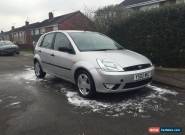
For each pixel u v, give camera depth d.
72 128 3.62
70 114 4.20
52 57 6.35
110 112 4.27
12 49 19.62
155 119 3.91
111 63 4.68
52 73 6.66
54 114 4.21
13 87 6.41
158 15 8.45
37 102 4.95
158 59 8.73
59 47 5.84
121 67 4.64
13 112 4.36
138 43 9.37
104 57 4.91
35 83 6.87
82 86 5.19
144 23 9.00
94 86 4.84
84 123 3.80
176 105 4.59
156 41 8.63
